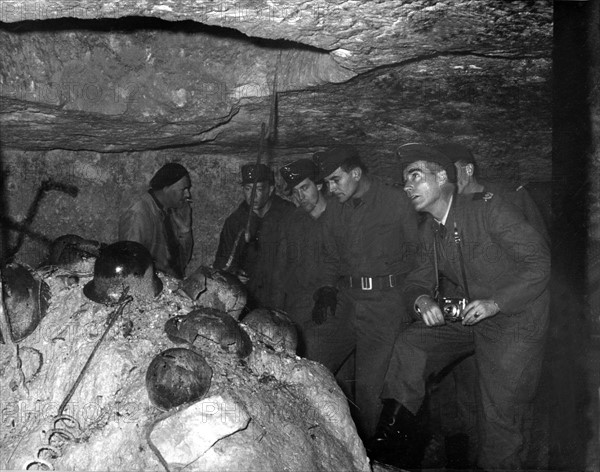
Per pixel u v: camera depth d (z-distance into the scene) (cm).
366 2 244
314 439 235
